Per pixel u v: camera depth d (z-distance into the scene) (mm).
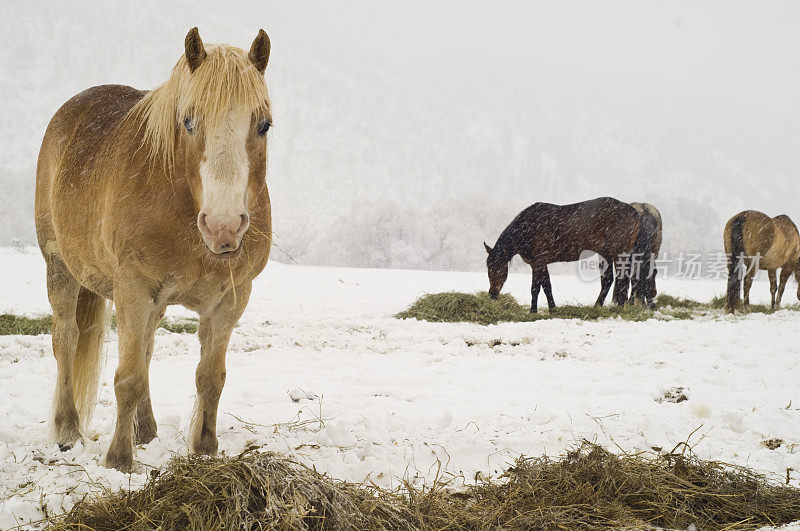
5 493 3090
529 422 4688
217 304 3766
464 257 56656
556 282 26391
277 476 2797
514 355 8008
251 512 2676
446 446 3984
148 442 4066
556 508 2984
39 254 25344
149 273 3441
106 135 4004
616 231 14258
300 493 2738
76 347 4363
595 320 12711
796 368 6891
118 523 2732
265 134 3305
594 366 7199
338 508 2719
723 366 7062
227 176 3010
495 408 5160
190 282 3535
